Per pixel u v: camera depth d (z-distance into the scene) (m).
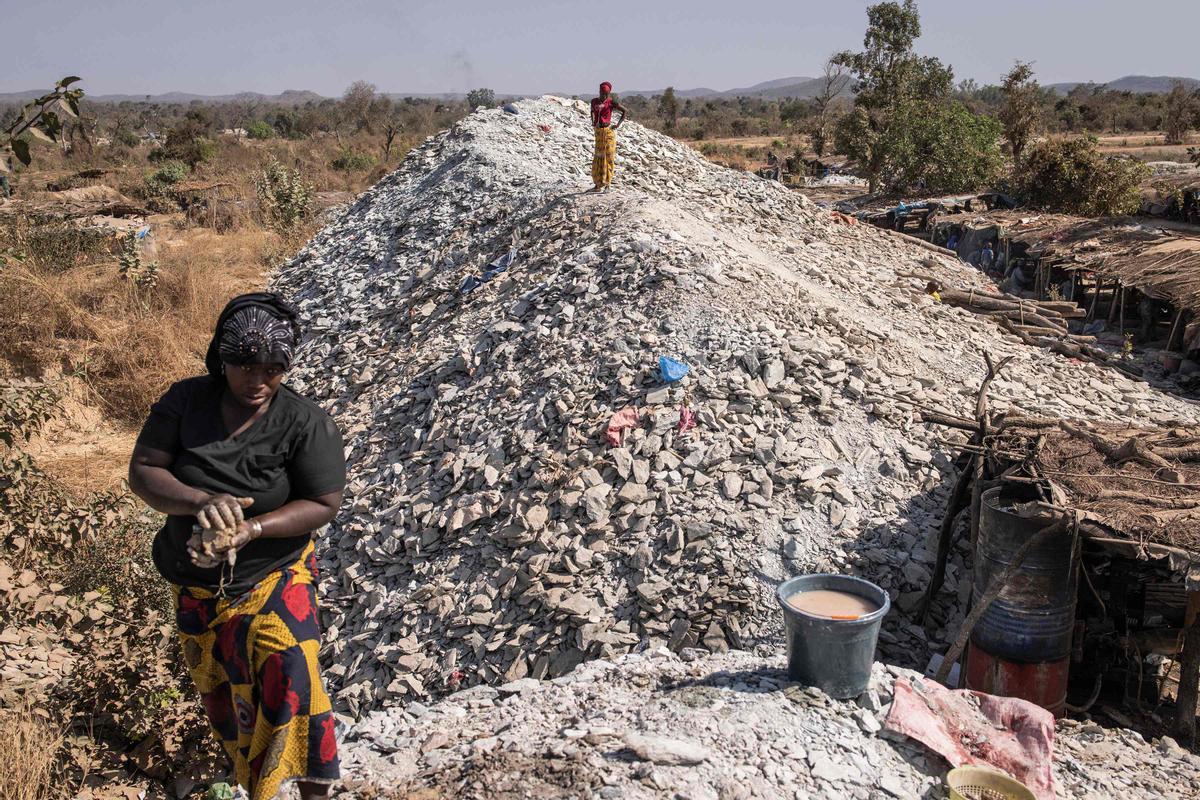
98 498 6.42
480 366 8.25
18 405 6.37
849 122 35.75
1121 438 6.38
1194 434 6.44
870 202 27.34
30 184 31.81
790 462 6.48
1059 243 15.94
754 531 6.04
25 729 4.12
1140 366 12.42
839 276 11.93
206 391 2.75
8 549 5.70
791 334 7.86
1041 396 9.41
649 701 4.09
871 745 3.72
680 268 8.54
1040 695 5.10
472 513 6.40
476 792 3.36
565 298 8.68
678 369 7.18
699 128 78.88
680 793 3.26
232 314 2.62
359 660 5.91
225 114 107.81
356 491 7.32
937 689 4.25
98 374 11.95
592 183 13.71
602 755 3.55
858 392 7.31
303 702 2.68
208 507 2.54
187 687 4.92
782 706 3.89
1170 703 5.68
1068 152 22.20
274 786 2.65
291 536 2.75
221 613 2.72
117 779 4.37
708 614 5.60
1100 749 4.53
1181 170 35.44
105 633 5.00
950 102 39.44
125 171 35.66
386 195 15.80
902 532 6.22
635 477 6.38
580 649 5.51
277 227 21.44
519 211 12.47
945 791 3.55
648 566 5.90
